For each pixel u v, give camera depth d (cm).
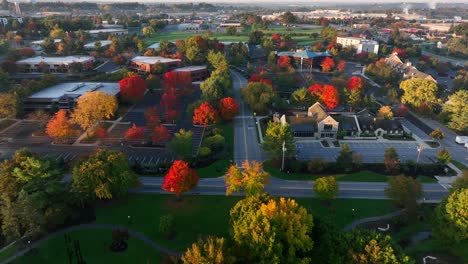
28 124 12812
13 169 7362
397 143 11862
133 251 6681
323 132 12056
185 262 5141
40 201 6731
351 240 5388
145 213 7831
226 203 8269
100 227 7338
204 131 12462
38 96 14312
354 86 15750
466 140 11831
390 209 8156
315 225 5947
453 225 6197
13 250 6631
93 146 11125
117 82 17388
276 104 14562
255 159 10488
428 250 6712
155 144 11275
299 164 9831
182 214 7825
